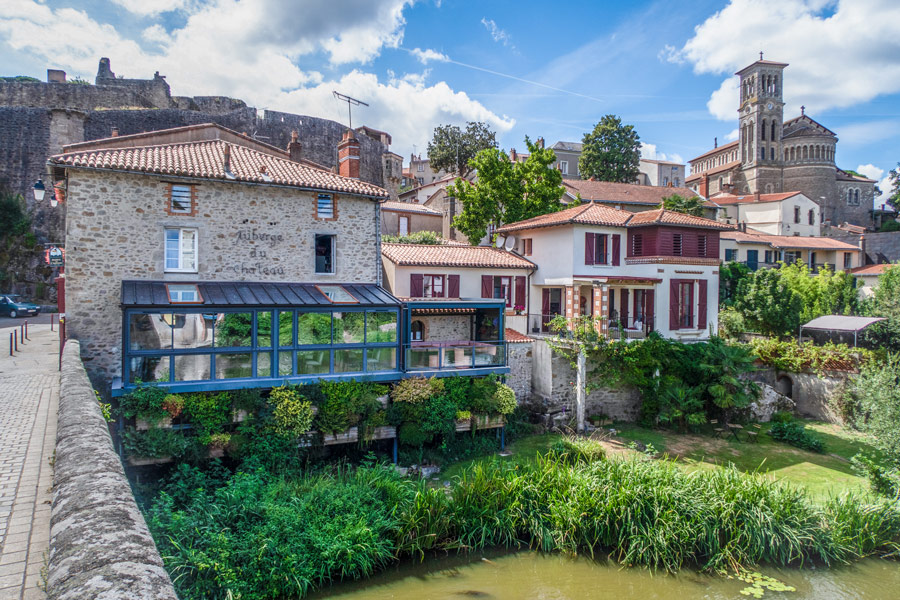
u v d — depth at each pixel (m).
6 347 19.61
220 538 10.22
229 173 17.38
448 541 12.80
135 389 13.53
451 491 14.34
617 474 14.11
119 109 39.28
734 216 56.59
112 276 15.78
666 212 26.17
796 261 42.28
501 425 18.73
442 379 17.66
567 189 42.34
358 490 13.05
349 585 11.28
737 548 12.66
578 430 21.44
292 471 14.44
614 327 25.64
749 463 19.00
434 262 23.47
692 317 26.72
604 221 25.33
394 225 35.38
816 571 12.64
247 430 14.23
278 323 15.61
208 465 13.77
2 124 36.00
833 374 24.84
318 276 18.97
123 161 16.11
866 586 12.04
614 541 12.99
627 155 56.19
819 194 65.44
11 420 9.81
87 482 4.52
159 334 14.26
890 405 16.09
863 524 13.52
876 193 74.38
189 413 13.84
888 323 27.77
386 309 17.42
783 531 12.91
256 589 10.16
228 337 15.01
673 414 22.02
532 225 26.66
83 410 7.11
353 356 16.78
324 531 11.53
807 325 30.42
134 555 3.30
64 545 3.39
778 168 67.75
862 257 49.09
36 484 6.72
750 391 23.50
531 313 26.92
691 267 26.31
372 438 16.27
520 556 12.77
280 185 17.89
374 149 49.69
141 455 12.83
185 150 18.98
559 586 11.61
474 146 56.75
